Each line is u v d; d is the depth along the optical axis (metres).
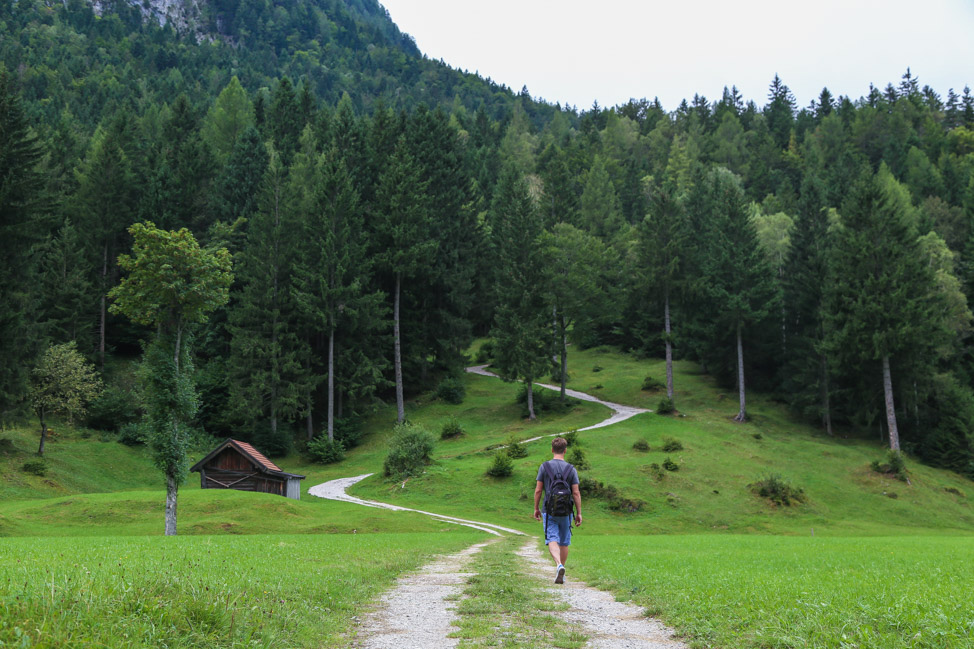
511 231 80.56
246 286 76.06
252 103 136.12
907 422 71.25
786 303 83.75
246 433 74.06
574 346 116.69
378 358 78.81
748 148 180.50
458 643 6.85
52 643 4.56
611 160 170.00
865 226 68.00
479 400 84.12
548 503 10.93
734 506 49.72
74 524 37.88
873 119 180.75
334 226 77.75
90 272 85.12
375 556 16.47
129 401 72.94
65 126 109.50
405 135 100.19
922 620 6.76
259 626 6.39
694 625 7.76
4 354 54.44
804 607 7.90
